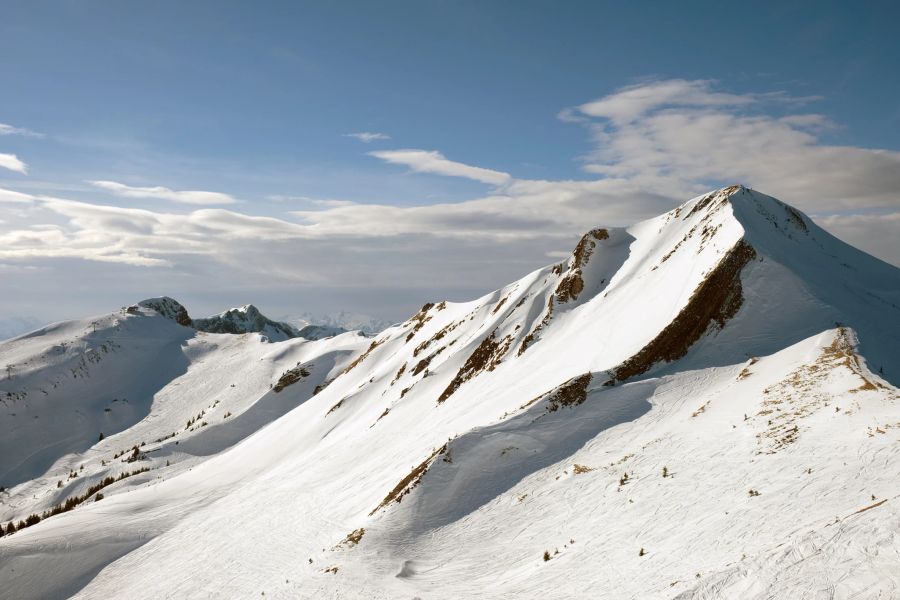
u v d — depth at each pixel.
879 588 19.38
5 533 102.88
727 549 25.42
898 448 28.50
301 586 36.16
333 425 105.81
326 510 55.62
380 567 36.16
